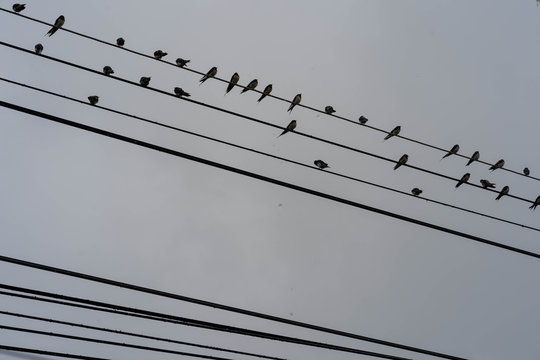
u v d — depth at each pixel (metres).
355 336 13.94
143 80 13.88
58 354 13.48
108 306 12.77
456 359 14.58
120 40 14.85
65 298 12.41
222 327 13.22
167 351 13.71
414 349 14.65
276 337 13.69
